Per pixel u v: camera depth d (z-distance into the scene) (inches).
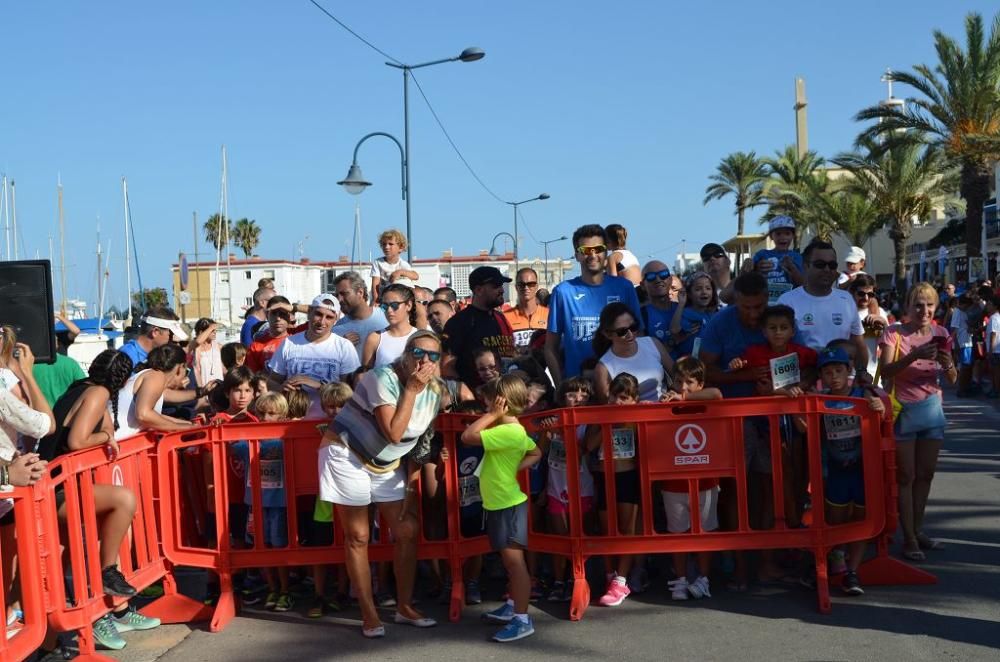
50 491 200.7
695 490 235.3
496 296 304.8
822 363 250.1
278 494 245.1
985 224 1350.9
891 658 194.5
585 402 250.1
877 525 235.0
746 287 251.8
